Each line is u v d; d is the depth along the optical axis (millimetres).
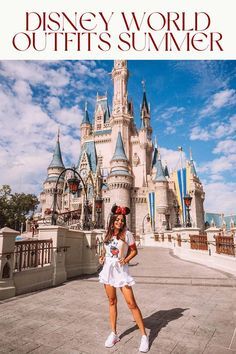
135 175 80188
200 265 13945
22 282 7480
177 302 6367
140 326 3791
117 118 83438
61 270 9352
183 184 34969
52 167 81312
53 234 9234
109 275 3980
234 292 7488
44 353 3621
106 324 4812
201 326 4688
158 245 37000
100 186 71188
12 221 69562
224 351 3676
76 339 4113
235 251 11109
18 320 5043
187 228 18422
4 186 70438
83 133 94750
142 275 10539
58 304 6234
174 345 3875
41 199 83000
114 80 89875
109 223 4312
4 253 6910
